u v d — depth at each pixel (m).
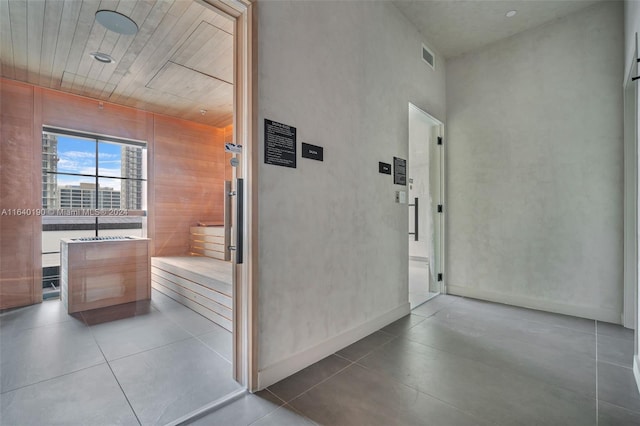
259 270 1.80
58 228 3.20
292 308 2.01
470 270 3.91
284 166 1.96
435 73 3.87
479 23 3.36
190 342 2.49
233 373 1.92
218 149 4.62
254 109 1.77
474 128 3.89
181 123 4.34
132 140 3.95
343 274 2.42
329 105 2.31
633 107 2.77
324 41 2.28
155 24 2.52
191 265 3.62
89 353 2.26
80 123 3.50
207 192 4.35
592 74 3.08
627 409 1.61
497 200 3.70
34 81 3.14
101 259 3.39
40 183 3.11
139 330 2.73
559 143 3.27
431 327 2.84
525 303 3.48
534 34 3.44
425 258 6.05
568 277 3.21
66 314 3.01
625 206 2.82
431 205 4.22
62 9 2.29
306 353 2.09
